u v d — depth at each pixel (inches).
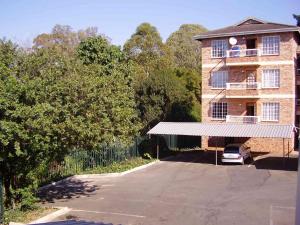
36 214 717.3
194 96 2313.0
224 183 1037.2
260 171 1210.0
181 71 2406.5
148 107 1844.2
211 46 1749.5
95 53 1720.0
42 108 637.3
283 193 902.4
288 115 1614.2
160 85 1846.7
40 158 745.0
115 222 684.1
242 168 1277.1
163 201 840.9
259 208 770.2
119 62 1782.7
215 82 1747.0
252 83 1654.8
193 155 1619.1
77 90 723.4
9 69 655.1
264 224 663.8
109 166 1295.5
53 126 677.9
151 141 1553.9
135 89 1865.2
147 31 2682.1
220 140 1752.0
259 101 1660.9
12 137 623.5
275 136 1289.4
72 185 1029.2
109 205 808.3
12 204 727.1
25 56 721.6
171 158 1540.4
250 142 1688.0
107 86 817.5
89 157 1248.2
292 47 1603.1
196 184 1029.8
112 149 1343.5
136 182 1068.5
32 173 739.4
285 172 1182.9
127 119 852.0
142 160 1438.2
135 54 2657.5
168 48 2770.7
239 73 1695.4
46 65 738.8
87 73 799.7
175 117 2000.5
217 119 1743.4
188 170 1259.8
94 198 875.4
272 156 1546.5
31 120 629.3
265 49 1646.2
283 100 1619.1
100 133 762.8
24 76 673.0
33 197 748.0
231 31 1690.5
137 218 710.5
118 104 843.4
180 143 1866.4
